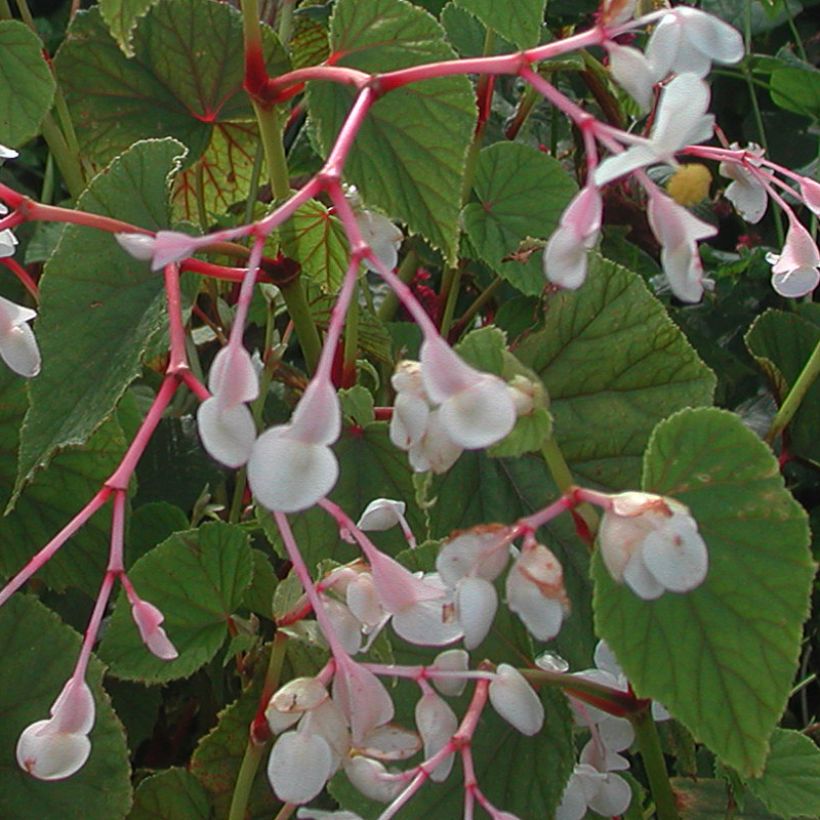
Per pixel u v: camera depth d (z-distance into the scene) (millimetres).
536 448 387
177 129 728
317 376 337
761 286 931
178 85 710
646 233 924
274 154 543
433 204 513
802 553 383
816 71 902
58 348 504
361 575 442
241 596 569
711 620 386
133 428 615
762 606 384
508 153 719
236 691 719
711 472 390
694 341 884
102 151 733
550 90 382
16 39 600
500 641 485
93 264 513
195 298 505
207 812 589
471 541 375
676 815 464
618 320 499
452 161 506
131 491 602
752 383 880
